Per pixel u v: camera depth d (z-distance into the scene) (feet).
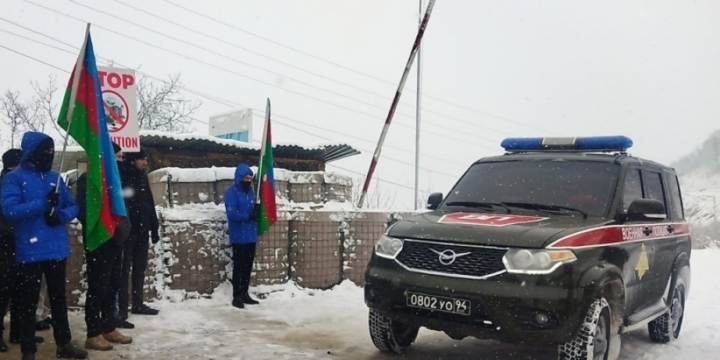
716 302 27.61
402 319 14.98
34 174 14.49
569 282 13.41
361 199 31.86
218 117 41.42
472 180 18.71
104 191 15.70
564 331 13.30
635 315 16.93
